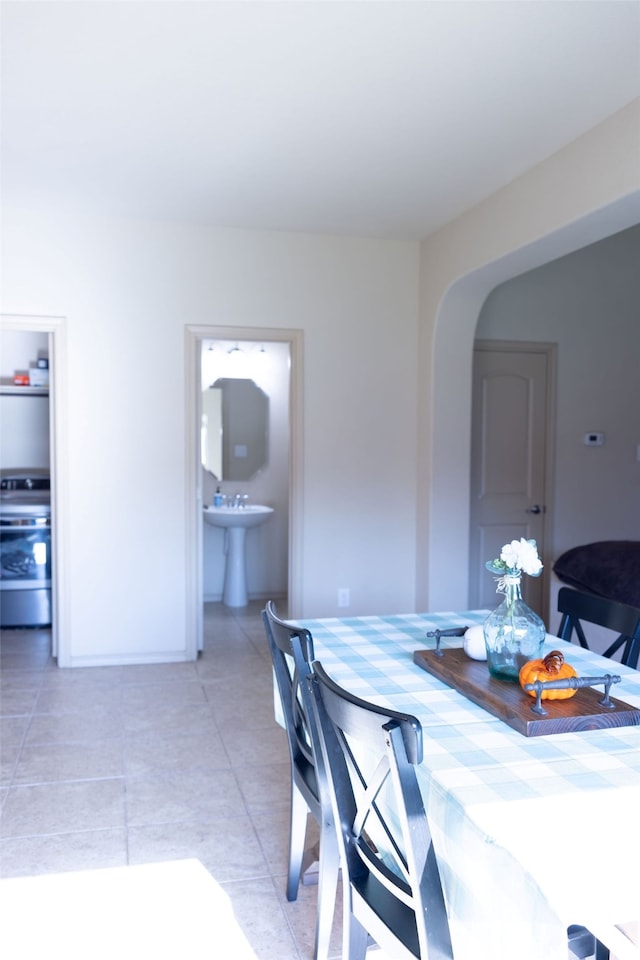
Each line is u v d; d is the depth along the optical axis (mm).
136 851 2475
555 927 1069
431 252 4688
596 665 2121
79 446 4438
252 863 2418
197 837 2570
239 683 4211
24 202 4180
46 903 2188
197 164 3602
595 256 5301
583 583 4145
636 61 2602
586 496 5371
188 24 2398
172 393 4535
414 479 4934
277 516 6430
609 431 5391
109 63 2650
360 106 2973
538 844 1185
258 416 6359
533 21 2369
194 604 4633
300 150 3418
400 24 2393
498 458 5219
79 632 4500
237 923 2109
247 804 2812
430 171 3631
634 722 1672
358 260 4781
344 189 3908
